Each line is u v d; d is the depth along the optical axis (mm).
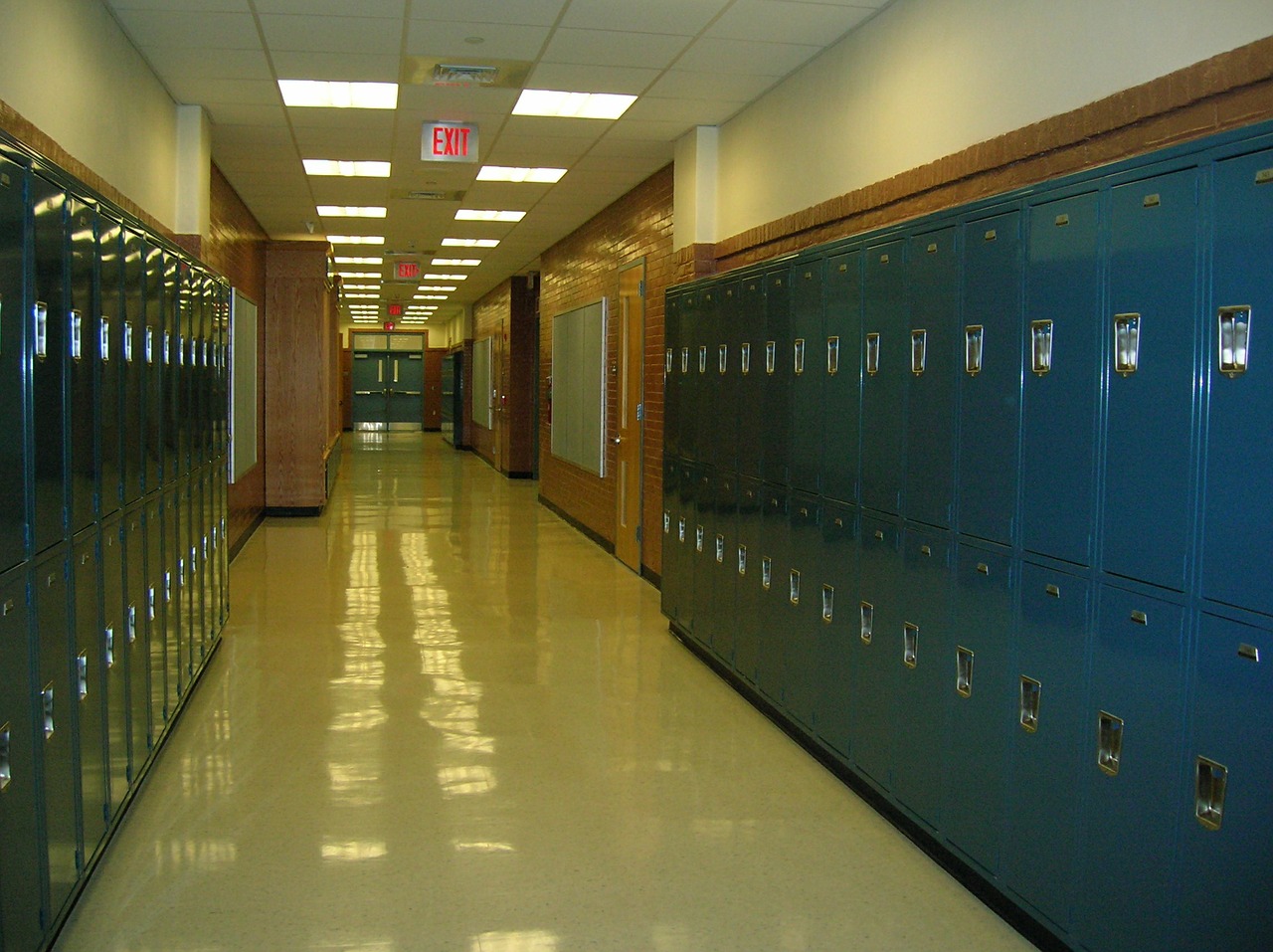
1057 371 2721
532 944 2844
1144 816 2406
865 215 4855
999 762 2992
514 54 5473
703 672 5680
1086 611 2613
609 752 4406
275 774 4078
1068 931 2674
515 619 6949
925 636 3410
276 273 12070
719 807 3832
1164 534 2346
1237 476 2145
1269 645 2062
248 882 3170
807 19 4812
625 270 9297
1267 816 2068
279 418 12164
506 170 8586
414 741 4496
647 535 8375
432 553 9633
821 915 3027
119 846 3414
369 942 2834
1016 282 2896
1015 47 3664
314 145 7672
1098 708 2566
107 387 3172
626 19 4906
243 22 4996
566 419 12203
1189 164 2271
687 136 7203
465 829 3600
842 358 4000
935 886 3219
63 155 3992
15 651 2318
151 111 5816
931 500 3361
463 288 19859
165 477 4141
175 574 4387
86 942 2801
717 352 5508
